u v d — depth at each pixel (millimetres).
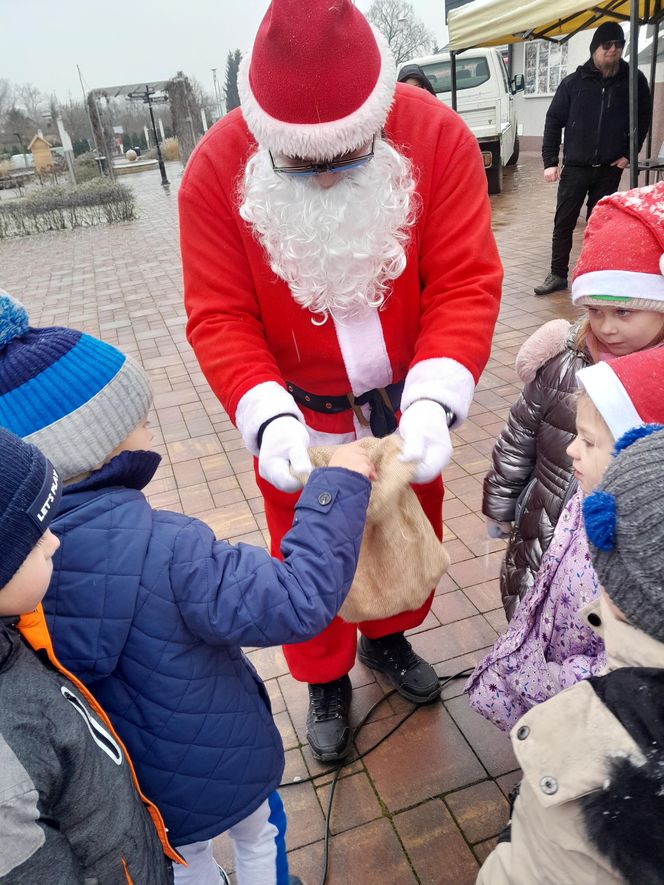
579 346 1651
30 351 1097
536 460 1835
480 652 2373
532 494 1776
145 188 21109
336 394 1787
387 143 1559
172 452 4008
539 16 5164
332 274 1537
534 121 15219
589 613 1121
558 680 1459
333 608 1219
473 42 5898
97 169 27641
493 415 3980
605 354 1593
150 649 1128
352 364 1688
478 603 2572
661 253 1439
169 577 1125
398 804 1915
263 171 1528
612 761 812
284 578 1170
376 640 2268
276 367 1667
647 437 904
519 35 6348
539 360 1726
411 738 2102
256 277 1656
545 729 899
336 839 1847
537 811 896
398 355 1728
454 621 2508
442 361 1531
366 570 1510
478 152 1671
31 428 1077
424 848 1799
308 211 1482
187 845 1406
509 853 981
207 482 3650
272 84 1343
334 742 2037
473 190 1644
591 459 1271
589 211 5625
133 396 1178
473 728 2109
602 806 800
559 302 5652
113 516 1103
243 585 1138
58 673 979
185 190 1646
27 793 805
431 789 1944
